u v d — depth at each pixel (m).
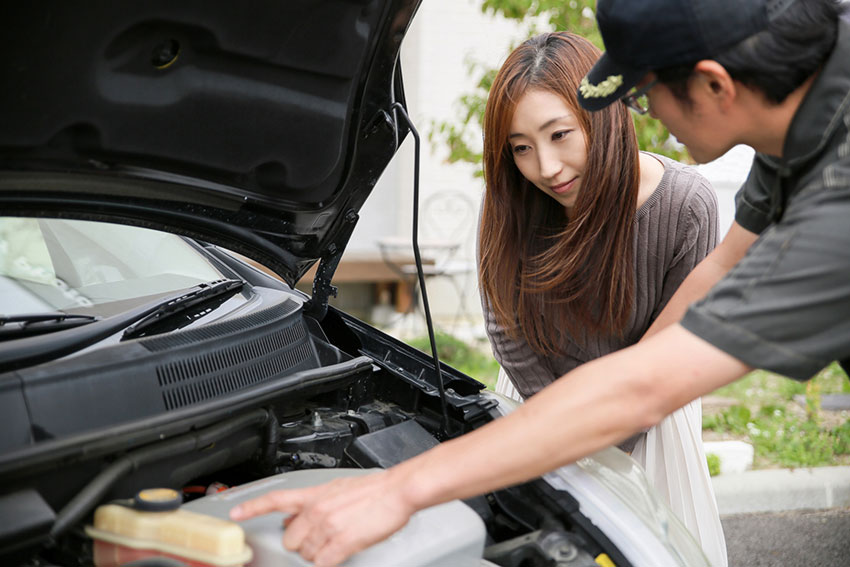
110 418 1.58
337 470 1.62
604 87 1.49
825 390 5.04
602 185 2.02
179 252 2.34
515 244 2.24
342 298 6.98
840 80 1.36
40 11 1.44
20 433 1.46
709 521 2.34
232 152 1.89
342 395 2.11
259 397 1.72
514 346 2.37
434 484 1.33
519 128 2.03
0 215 1.73
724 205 5.52
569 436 1.32
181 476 1.65
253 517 1.40
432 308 6.89
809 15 1.34
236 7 1.63
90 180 1.77
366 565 1.38
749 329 1.31
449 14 6.55
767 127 1.44
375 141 2.07
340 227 2.22
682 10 1.35
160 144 1.79
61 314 1.84
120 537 1.37
